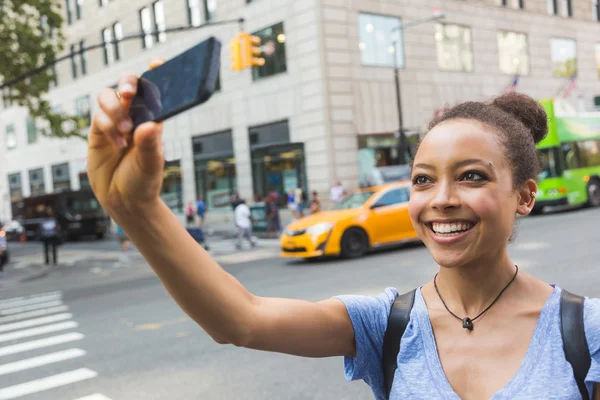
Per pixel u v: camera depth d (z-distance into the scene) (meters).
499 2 29.11
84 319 8.17
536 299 1.20
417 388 1.21
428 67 25.77
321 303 1.33
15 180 42.94
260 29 24.69
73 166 36.62
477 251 1.15
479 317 1.20
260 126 25.22
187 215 26.84
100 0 32.66
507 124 1.20
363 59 23.64
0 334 7.68
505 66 29.03
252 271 11.77
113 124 0.76
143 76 0.77
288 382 4.64
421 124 25.36
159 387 4.75
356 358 1.34
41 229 18.00
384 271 9.91
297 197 22.16
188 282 1.00
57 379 5.24
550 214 18.94
